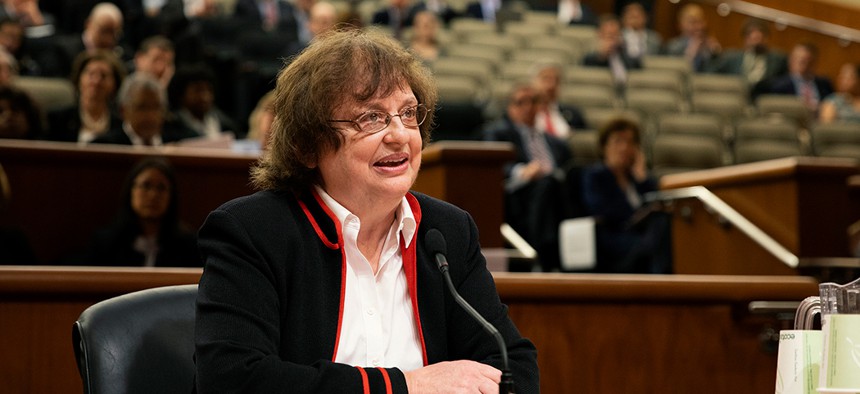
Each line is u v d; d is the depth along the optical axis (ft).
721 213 29.89
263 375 9.44
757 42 64.08
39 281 14.87
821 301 9.71
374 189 10.50
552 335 17.39
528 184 36.11
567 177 36.14
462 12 67.92
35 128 28.30
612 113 49.32
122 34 51.21
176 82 36.01
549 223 35.45
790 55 65.67
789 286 18.34
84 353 10.27
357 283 10.71
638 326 17.76
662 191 33.12
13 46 43.60
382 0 63.72
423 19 56.18
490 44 59.57
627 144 35.53
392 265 10.99
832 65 70.59
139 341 10.51
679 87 57.06
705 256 30.94
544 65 50.80
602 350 17.58
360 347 10.50
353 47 10.62
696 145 46.24
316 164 10.76
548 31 64.54
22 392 14.88
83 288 15.03
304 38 57.93
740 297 18.08
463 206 24.88
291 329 10.21
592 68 57.98
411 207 11.29
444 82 50.06
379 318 10.68
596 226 33.96
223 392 9.43
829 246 27.86
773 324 18.33
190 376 10.72
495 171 25.18
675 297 17.81
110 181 26.61
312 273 10.43
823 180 27.99
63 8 51.57
